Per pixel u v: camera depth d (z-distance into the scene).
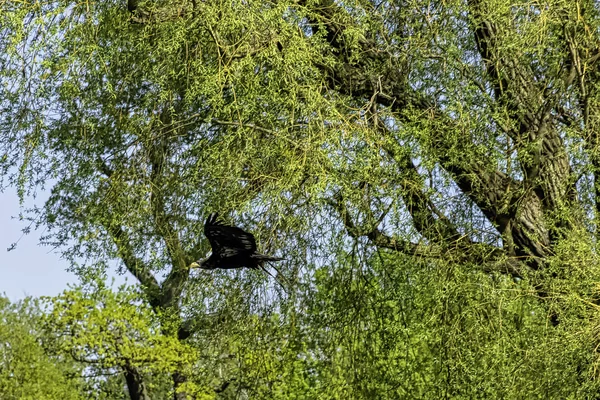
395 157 11.35
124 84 12.63
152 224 12.81
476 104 11.59
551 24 11.27
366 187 11.54
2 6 11.41
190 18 11.41
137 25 12.20
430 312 12.20
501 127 11.66
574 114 11.82
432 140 11.54
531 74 11.96
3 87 11.79
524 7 11.34
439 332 11.90
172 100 12.19
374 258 12.73
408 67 12.08
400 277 12.67
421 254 11.94
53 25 11.34
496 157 11.34
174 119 12.58
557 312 10.73
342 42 12.26
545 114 11.67
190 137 12.65
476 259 11.95
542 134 11.70
